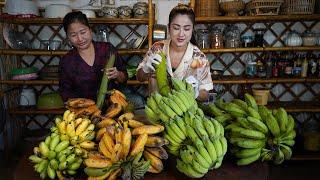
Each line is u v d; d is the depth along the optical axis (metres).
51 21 2.30
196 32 2.46
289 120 0.83
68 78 1.71
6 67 2.49
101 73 1.69
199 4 2.36
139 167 0.70
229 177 0.77
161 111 0.81
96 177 0.70
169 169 0.81
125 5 2.55
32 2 2.36
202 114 0.82
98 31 2.47
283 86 2.69
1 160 2.47
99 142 0.77
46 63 2.66
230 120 0.89
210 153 0.70
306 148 2.47
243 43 2.45
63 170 0.74
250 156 0.80
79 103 0.96
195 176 0.72
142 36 2.50
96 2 2.54
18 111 2.41
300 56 2.52
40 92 2.70
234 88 2.70
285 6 2.35
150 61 1.23
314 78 2.35
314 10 2.38
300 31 2.58
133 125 0.80
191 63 1.33
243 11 2.52
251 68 2.49
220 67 2.69
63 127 0.80
